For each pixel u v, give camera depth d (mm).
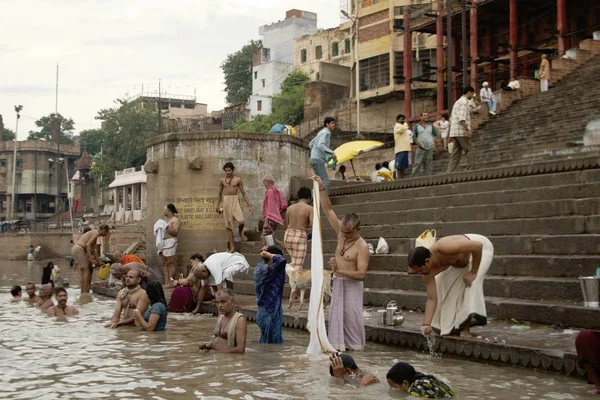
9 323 9797
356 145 20016
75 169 73938
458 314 6613
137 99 69875
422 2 40094
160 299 9078
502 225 9523
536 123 19766
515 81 24125
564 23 26766
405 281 9477
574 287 7371
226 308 7160
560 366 5570
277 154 15688
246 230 15164
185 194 15336
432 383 5043
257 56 65500
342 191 14938
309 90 46281
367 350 7035
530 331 6781
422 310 8672
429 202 11680
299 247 10094
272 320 7711
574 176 9922
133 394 5172
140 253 31219
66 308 10938
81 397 5094
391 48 40781
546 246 8547
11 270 29875
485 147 19859
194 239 15203
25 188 69062
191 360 6625
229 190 14141
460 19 32406
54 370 6148
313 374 5898
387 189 13820
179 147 15445
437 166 20797
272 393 5172
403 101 40938
